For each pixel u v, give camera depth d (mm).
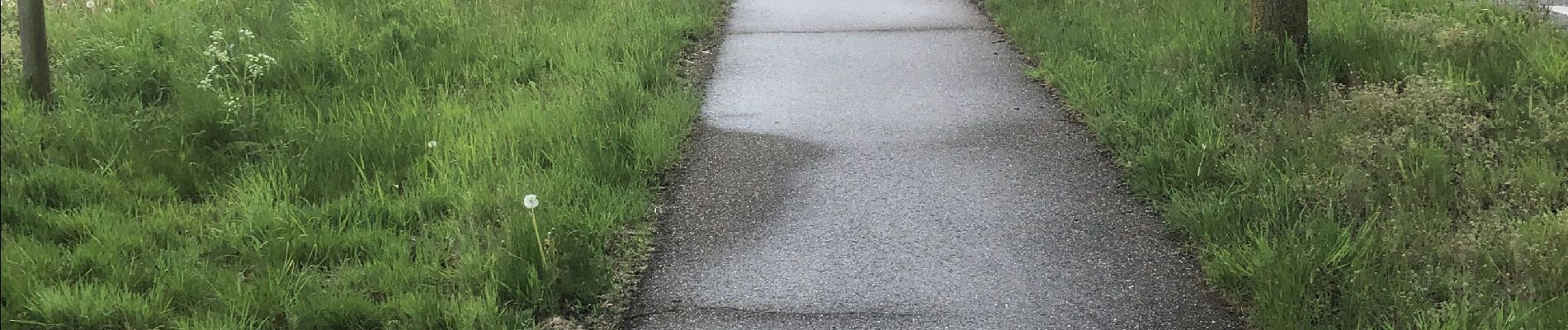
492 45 7566
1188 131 5398
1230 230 4164
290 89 6395
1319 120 5305
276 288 3701
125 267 3842
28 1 5609
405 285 3820
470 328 3477
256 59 6234
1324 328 3418
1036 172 5195
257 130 5500
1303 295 3570
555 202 4555
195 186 4855
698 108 6535
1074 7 8930
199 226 4363
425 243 4180
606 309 3805
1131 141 5414
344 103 5988
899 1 10672
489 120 5656
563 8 9125
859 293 3902
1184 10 8273
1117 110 5898
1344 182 4453
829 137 5883
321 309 3543
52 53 6816
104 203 4512
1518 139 4965
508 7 8930
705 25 9062
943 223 4555
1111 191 4898
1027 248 4281
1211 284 3896
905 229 4500
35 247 3975
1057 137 5789
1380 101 5500
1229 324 3613
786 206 4781
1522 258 3758
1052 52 7555
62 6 8062
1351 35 7035
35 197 4578
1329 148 4941
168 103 6082
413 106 6008
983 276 4023
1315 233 4008
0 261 3594
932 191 4957
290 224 4258
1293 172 4652
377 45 7359
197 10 8039
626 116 5926
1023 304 3795
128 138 5215
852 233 4461
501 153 5129
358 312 3572
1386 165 4742
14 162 4918
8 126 5184
